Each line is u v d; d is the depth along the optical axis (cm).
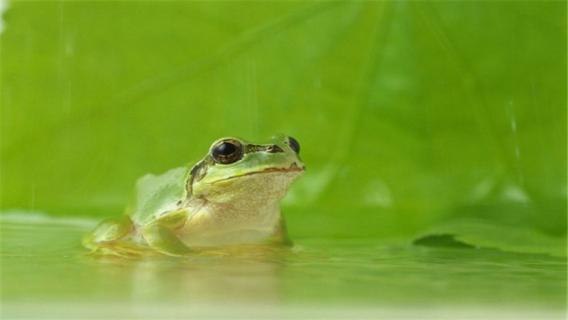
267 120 68
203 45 68
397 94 68
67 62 67
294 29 68
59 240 64
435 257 62
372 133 68
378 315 59
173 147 68
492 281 60
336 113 68
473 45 68
